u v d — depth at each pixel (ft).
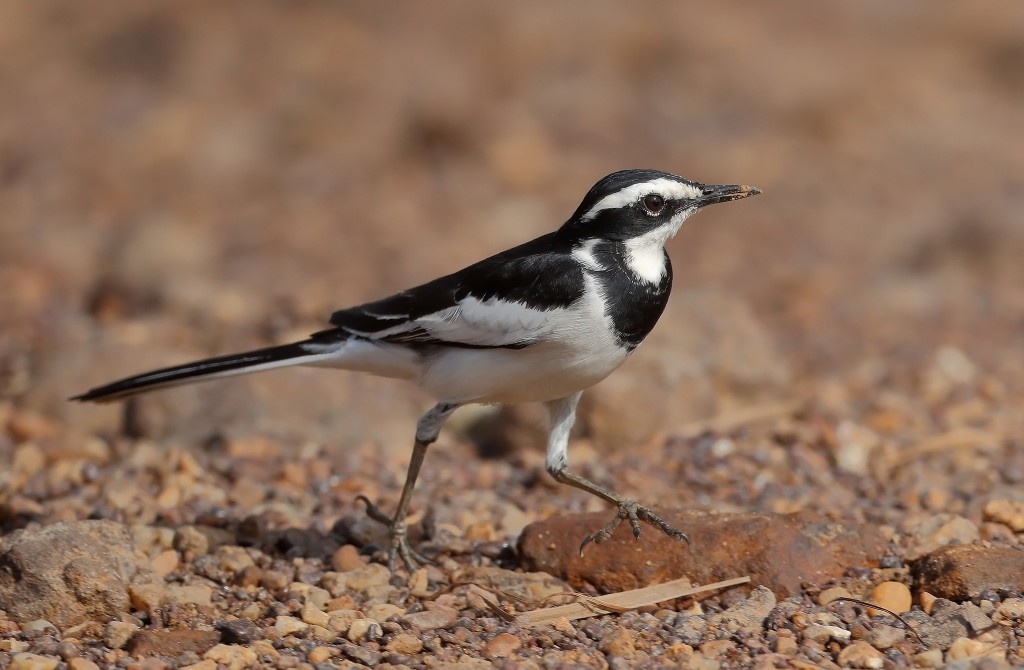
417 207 81.15
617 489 40.96
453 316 32.78
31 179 84.89
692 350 48.42
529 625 30.48
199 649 29.04
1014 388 51.65
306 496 40.32
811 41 113.91
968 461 42.68
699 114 98.27
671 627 30.40
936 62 108.99
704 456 43.83
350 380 47.65
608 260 32.40
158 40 111.45
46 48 111.65
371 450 44.73
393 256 71.00
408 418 47.09
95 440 44.42
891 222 79.20
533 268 32.12
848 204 82.53
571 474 33.65
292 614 31.27
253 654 28.55
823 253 73.92
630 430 45.16
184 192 83.35
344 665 28.43
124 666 28.35
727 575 32.04
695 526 32.91
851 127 95.86
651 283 32.76
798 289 66.59
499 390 33.40
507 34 112.37
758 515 33.14
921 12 119.44
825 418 47.37
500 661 28.35
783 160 90.43
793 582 31.65
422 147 90.74
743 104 100.27
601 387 45.34
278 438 44.78
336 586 32.76
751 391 48.83
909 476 41.57
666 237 33.04
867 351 57.06
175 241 67.10
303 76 105.29
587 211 32.81
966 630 29.14
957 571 31.09
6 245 71.31
